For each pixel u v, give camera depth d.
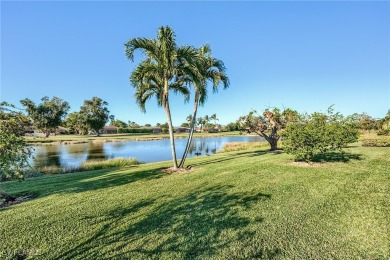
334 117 9.09
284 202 4.90
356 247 3.19
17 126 4.79
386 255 2.98
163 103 9.84
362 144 15.18
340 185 5.92
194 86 9.70
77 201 5.59
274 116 14.80
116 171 10.57
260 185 6.27
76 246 3.44
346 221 3.94
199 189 6.22
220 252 3.17
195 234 3.68
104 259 3.09
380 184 5.85
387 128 24.97
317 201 4.88
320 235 3.52
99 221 4.32
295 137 8.87
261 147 20.69
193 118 10.16
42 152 28.62
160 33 8.23
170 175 8.40
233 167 9.19
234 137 60.88
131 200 5.51
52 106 56.75
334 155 10.78
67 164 18.00
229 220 4.14
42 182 8.69
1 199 5.97
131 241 3.54
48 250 3.35
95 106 69.75
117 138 57.06
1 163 4.41
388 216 4.04
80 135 76.19
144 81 9.09
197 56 8.70
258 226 3.86
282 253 3.10
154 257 3.10
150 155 24.59
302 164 8.98
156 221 4.24
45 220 4.42
